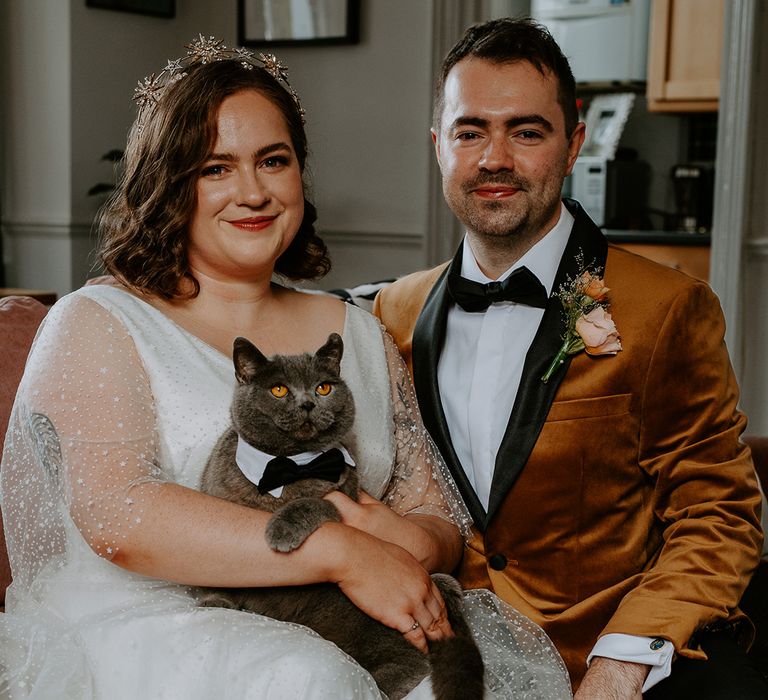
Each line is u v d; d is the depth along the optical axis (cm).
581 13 610
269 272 195
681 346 192
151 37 529
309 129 514
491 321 204
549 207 201
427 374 209
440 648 162
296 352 195
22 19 505
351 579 159
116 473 165
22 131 515
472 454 204
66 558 180
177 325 184
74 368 172
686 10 558
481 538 198
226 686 152
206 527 159
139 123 192
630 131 636
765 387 430
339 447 175
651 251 539
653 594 179
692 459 191
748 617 187
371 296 266
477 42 203
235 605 167
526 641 183
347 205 509
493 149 195
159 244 185
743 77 416
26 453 178
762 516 205
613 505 194
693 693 173
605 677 172
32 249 520
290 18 508
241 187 181
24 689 162
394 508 199
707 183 602
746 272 428
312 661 148
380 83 492
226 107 181
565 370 193
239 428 162
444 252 475
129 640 162
